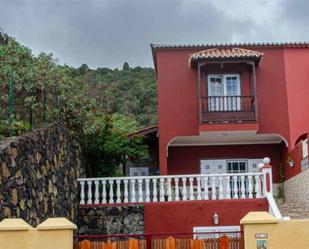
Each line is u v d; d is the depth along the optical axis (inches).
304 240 352.2
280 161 841.5
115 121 921.5
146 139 851.4
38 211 450.3
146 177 636.1
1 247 338.3
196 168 845.2
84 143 711.7
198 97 784.9
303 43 821.2
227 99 791.1
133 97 1612.9
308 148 654.5
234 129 773.9
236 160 847.7
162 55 819.4
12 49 627.5
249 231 355.9
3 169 367.2
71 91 687.7
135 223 623.2
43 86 583.2
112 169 735.7
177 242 369.7
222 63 785.6
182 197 657.0
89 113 687.1
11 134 464.1
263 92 810.8
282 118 804.0
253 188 660.1
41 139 481.7
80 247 361.4
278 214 564.1
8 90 544.1
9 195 376.2
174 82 812.0
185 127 798.5
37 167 459.8
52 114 617.9
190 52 821.2
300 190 698.8
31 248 340.5
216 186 698.2
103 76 1792.6
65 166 576.1
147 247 370.3
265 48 823.1
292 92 812.6
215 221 620.1
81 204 628.7
